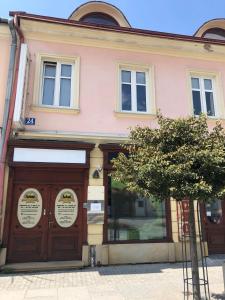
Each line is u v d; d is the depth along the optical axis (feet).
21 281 22.22
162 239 29.12
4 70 29.14
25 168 27.73
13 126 27.55
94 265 26.66
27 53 28.37
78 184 28.86
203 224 30.48
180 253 28.76
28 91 29.04
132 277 23.16
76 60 31.17
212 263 27.45
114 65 32.07
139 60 32.89
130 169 18.07
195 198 15.97
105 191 28.60
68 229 27.91
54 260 27.02
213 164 15.96
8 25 29.19
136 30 32.50
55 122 29.17
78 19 35.47
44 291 19.90
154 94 32.19
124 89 32.42
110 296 18.84
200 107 33.78
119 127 30.53
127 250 27.84
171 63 33.73
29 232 27.20
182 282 21.68
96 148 29.35
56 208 28.12
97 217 27.81
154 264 27.55
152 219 29.53
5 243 25.90
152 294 19.08
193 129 18.02
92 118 30.12
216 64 35.12
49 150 27.86
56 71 30.94
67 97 30.73
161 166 15.87
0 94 28.53
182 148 16.52
